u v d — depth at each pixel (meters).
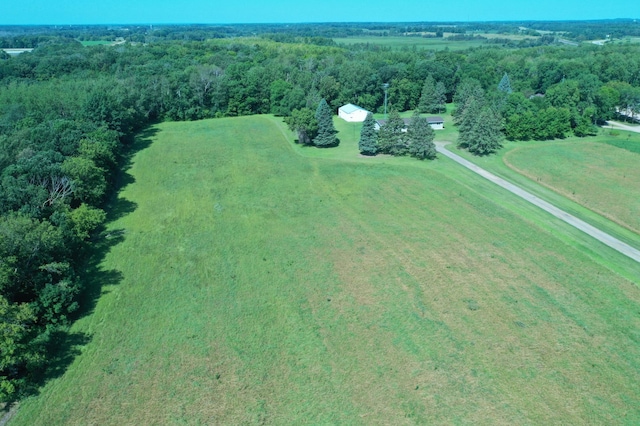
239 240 50.47
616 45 171.50
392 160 75.88
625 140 87.31
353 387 30.89
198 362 33.28
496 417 28.42
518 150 81.56
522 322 36.56
